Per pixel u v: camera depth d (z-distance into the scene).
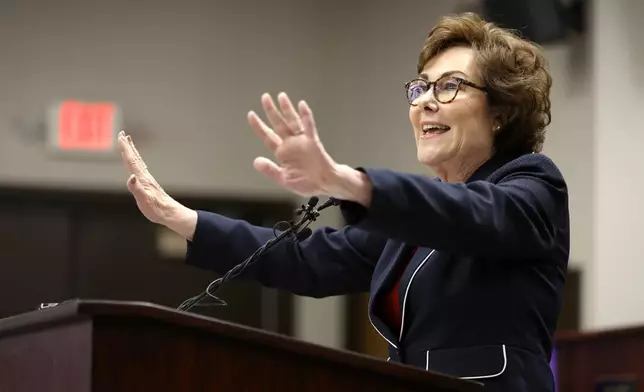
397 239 2.48
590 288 7.88
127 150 3.29
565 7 7.94
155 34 10.40
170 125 10.38
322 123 10.72
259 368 2.30
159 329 2.19
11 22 10.04
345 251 3.51
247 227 3.40
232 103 10.57
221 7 10.62
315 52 10.81
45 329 2.28
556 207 2.87
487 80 3.12
